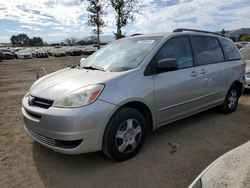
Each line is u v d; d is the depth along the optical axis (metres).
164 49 4.16
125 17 17.98
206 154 3.82
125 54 4.22
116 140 3.44
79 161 3.62
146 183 3.09
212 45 5.25
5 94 8.62
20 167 3.48
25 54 39.41
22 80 12.51
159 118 4.04
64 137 3.12
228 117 5.54
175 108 4.25
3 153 3.88
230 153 2.33
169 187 3.01
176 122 5.20
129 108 3.55
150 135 4.53
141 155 3.77
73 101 3.19
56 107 3.21
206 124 5.09
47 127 3.24
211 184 1.92
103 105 3.24
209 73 4.89
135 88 3.58
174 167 3.44
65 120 3.10
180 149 3.98
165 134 4.57
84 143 3.18
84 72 3.94
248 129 4.84
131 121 3.58
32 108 3.45
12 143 4.25
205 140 4.32
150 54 3.96
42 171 3.38
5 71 17.83
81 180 3.17
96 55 4.74
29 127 3.55
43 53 44.12
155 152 3.87
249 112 5.93
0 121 5.42
